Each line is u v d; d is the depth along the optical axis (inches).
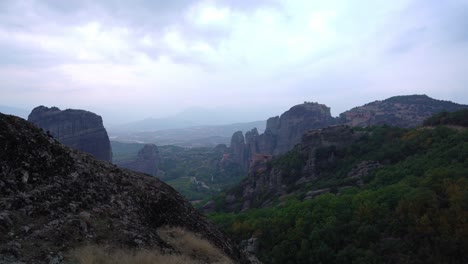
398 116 7613.2
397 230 1936.5
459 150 2815.0
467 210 1765.5
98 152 6028.5
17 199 497.7
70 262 439.2
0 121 572.1
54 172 610.5
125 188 747.4
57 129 5654.5
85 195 621.3
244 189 4781.0
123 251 512.1
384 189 2442.2
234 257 842.8
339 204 2464.3
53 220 509.0
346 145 4367.6
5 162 530.3
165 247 609.3
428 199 1952.5
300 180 4121.6
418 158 3181.6
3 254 398.0
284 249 2185.0
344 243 2068.2
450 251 1643.7
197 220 873.5
